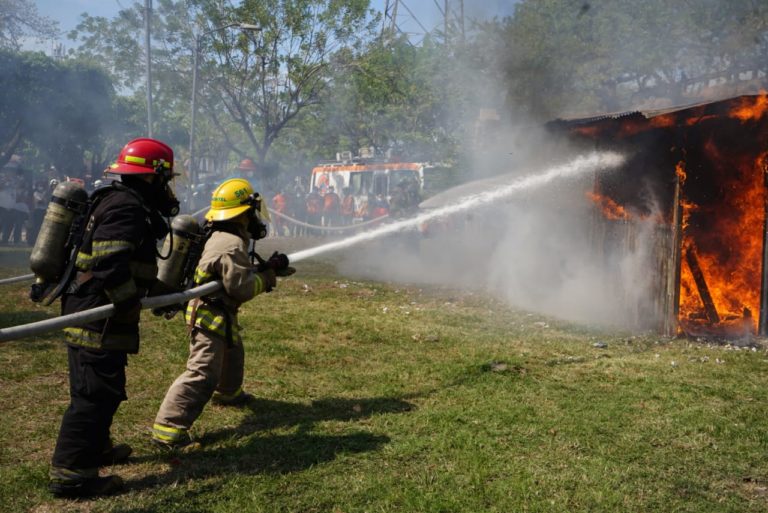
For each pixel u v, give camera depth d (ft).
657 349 23.36
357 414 15.94
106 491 11.66
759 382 19.44
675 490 12.44
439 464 13.20
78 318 10.53
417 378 18.99
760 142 26.40
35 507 11.18
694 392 18.19
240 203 14.35
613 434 15.03
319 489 12.03
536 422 15.56
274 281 14.84
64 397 16.49
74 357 11.51
